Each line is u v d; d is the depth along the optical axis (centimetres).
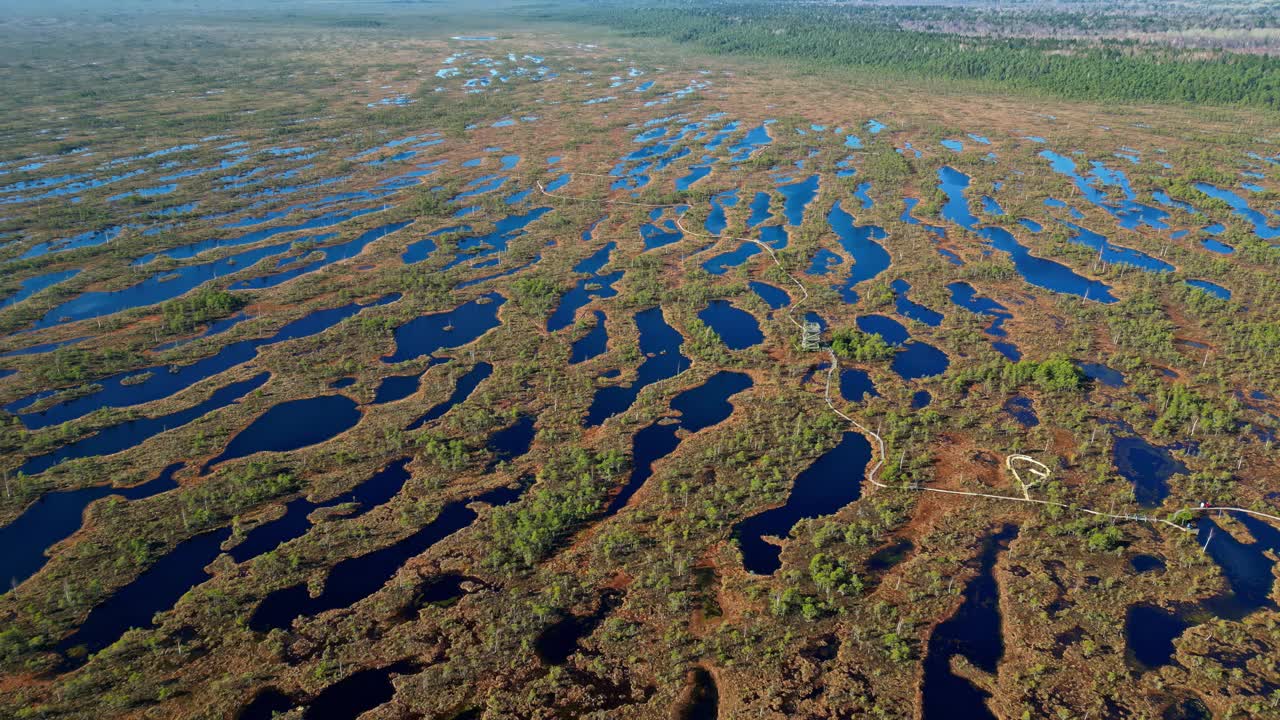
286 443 8325
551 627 6094
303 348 10238
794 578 6481
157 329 10712
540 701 5494
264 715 5403
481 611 6181
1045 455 7969
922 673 5719
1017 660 5803
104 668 5641
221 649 5844
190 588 6412
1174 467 7819
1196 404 8544
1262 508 7169
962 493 7512
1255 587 6400
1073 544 6844
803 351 10112
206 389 9312
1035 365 9300
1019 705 5453
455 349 10294
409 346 10494
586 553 6769
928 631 6059
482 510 7269
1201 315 10875
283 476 7600
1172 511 7200
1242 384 9188
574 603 6281
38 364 9781
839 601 6309
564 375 9650
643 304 11600
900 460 7931
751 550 6888
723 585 6481
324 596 6350
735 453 8094
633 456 8100
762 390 9269
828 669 5750
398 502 7375
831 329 10794
